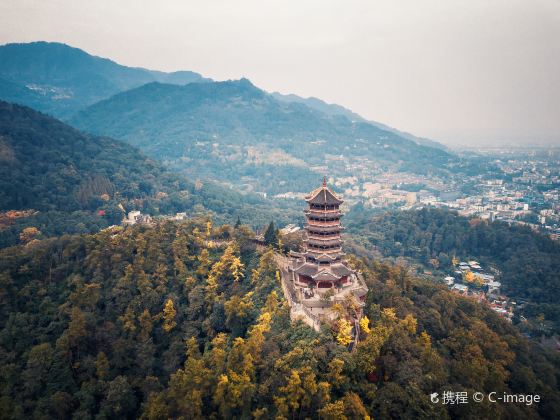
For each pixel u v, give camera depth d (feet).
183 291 481.05
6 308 445.37
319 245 430.20
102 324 434.30
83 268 499.92
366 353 322.75
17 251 522.88
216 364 342.64
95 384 379.55
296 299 402.11
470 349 415.44
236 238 568.00
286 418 279.28
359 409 281.54
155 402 331.36
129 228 596.29
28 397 373.61
